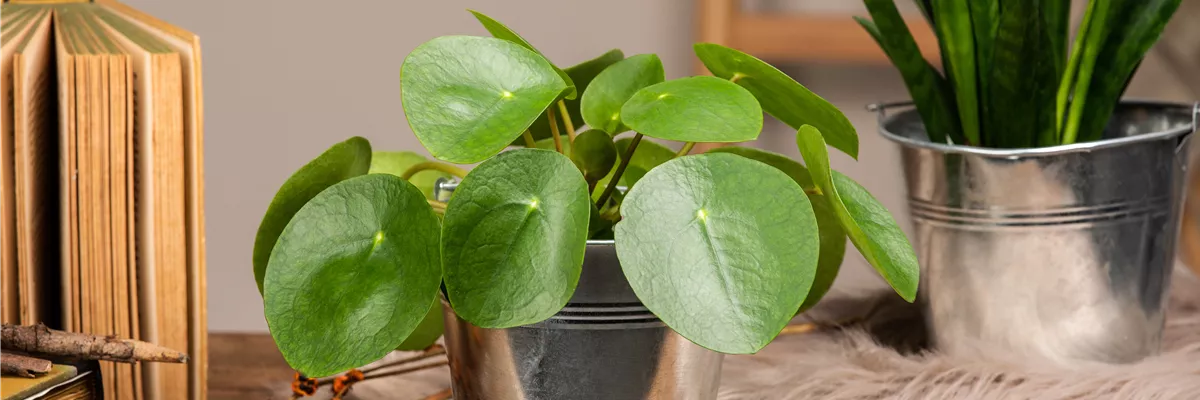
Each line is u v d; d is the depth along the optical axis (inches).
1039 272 37.0
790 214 27.7
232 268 90.3
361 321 28.7
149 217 31.9
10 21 33.2
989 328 37.6
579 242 27.5
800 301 27.3
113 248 31.9
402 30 85.8
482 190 28.2
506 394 30.9
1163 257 38.0
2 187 31.2
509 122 28.0
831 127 30.8
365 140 31.5
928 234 38.1
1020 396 35.5
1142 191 36.9
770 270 27.5
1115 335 37.5
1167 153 37.3
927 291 38.4
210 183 88.7
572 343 30.1
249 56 86.2
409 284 28.7
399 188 29.2
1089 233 36.7
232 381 36.4
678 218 27.6
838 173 30.8
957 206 37.1
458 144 27.7
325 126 87.6
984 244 37.1
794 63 83.4
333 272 28.9
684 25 84.4
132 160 31.8
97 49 31.9
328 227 29.1
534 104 28.4
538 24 85.3
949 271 37.7
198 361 32.7
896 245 29.6
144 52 31.5
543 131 34.7
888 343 39.2
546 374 30.4
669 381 30.7
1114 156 36.4
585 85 33.7
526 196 28.2
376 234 29.2
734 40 69.7
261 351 38.7
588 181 30.5
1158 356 38.0
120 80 31.6
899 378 36.6
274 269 28.7
